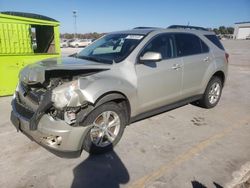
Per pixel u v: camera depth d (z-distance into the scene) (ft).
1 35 19.21
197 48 16.38
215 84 18.30
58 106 9.60
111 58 12.60
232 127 15.15
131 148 12.03
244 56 66.64
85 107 10.28
